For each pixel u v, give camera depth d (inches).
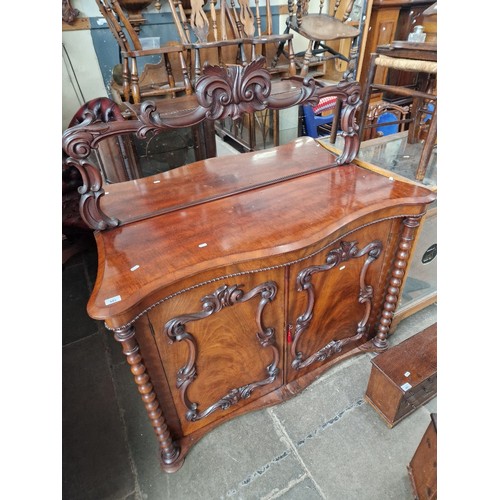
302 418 45.3
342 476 39.4
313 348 45.2
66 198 64.9
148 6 69.3
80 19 66.7
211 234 32.4
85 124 29.6
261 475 39.8
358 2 84.9
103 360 55.3
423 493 34.7
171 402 36.6
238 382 40.9
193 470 40.3
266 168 45.2
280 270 33.5
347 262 39.1
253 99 34.1
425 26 80.1
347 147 44.5
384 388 41.9
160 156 65.4
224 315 33.4
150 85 70.0
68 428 45.6
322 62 83.4
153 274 27.6
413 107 58.2
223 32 66.2
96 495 38.7
